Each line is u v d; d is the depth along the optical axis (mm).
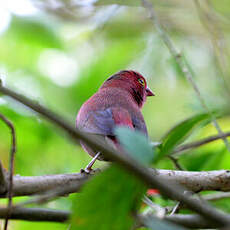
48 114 4203
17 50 15141
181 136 4512
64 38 15656
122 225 4641
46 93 14602
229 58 12617
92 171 7203
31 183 6266
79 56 15789
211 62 13922
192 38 15562
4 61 14867
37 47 15211
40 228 9633
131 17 15836
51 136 11906
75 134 4160
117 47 15891
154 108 15984
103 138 8273
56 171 11859
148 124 15891
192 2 15250
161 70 14719
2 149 12055
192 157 10211
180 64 10102
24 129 11719
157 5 15484
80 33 15914
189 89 14055
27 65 15008
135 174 3988
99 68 15375
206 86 13922
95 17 15695
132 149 4258
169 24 15688
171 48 10438
